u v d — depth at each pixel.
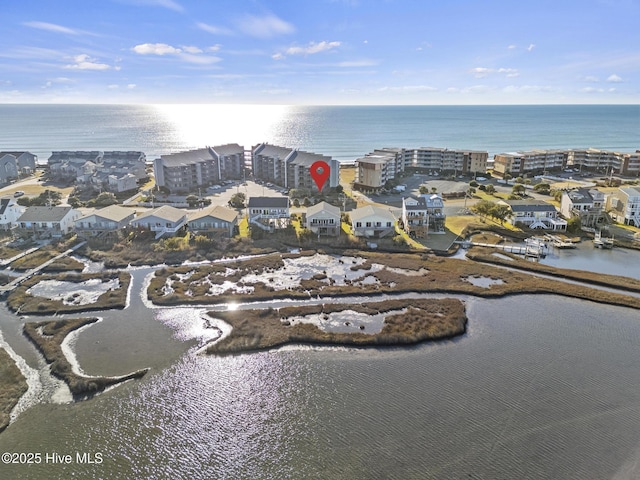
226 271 69.69
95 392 41.44
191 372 44.53
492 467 33.28
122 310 56.91
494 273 68.62
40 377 43.50
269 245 80.75
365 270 70.50
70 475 32.59
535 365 45.72
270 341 49.38
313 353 47.84
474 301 60.16
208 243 78.75
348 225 91.94
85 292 61.81
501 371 44.69
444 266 71.56
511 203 95.31
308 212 88.81
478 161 149.00
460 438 35.97
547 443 35.56
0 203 85.88
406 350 48.44
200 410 39.31
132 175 126.88
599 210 92.00
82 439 35.97
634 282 64.50
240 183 138.12
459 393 41.34
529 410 39.19
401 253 78.25
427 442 35.56
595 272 69.06
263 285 64.44
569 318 55.47
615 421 38.03
